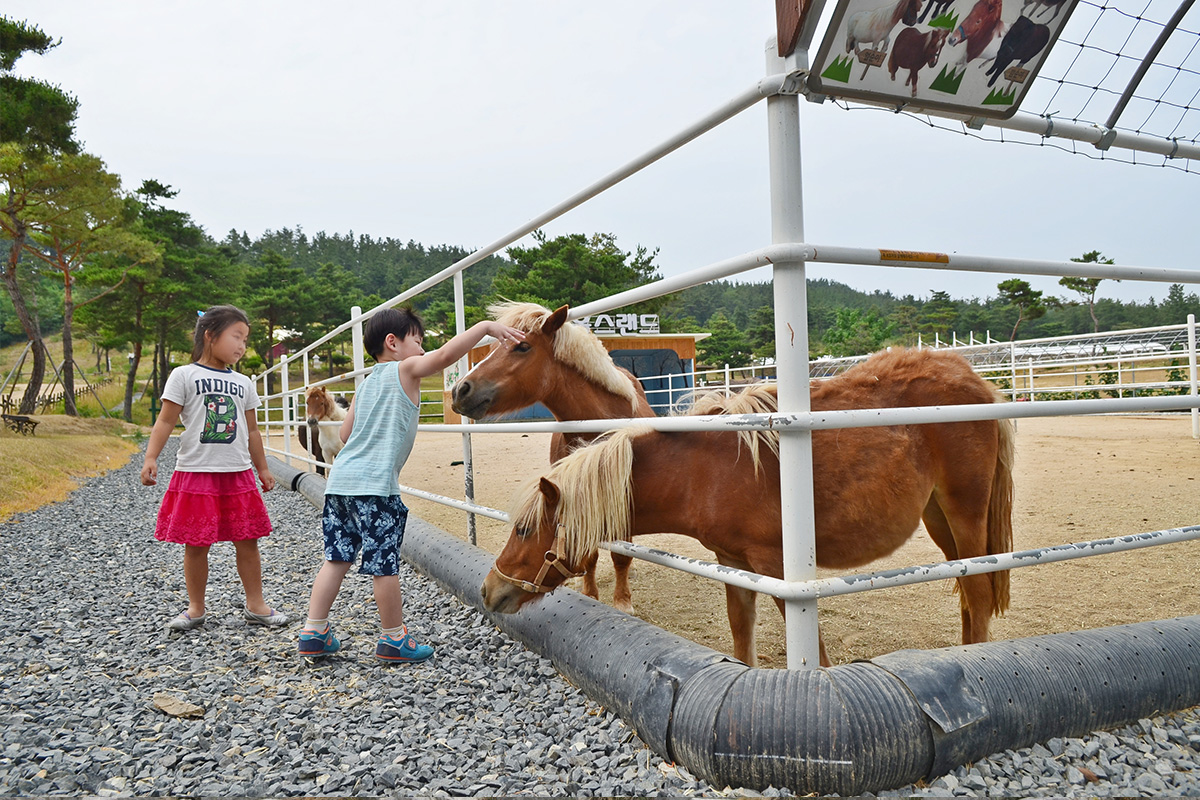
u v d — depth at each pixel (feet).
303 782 6.08
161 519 10.75
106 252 103.40
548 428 9.26
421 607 11.77
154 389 139.33
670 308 131.95
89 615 12.00
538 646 8.69
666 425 7.14
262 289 186.09
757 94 6.04
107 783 6.10
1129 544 7.45
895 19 5.98
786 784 5.33
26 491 30.27
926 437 8.45
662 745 6.05
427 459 42.27
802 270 6.11
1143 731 6.27
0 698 8.13
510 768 6.17
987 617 8.89
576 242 105.60
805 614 6.10
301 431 38.68
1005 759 5.69
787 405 6.13
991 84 6.85
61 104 85.35
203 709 7.74
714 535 7.48
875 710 5.31
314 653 9.18
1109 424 43.55
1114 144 7.95
